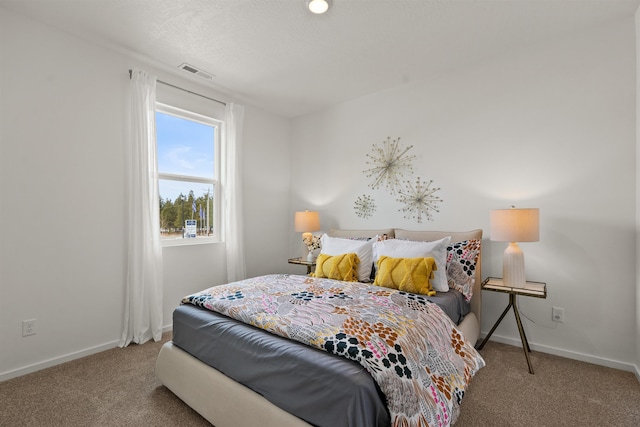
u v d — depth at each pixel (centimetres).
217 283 341
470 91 285
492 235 238
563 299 241
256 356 144
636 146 214
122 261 263
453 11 210
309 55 268
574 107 237
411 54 266
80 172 240
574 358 235
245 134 376
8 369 206
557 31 234
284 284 226
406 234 303
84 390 193
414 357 135
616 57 222
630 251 217
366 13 212
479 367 170
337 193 382
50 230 225
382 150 343
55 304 227
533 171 254
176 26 227
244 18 218
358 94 352
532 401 181
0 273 204
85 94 243
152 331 272
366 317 156
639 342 206
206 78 311
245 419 141
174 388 180
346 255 267
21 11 210
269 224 404
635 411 171
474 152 283
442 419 126
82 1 200
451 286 247
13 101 209
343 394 113
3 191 205
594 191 229
